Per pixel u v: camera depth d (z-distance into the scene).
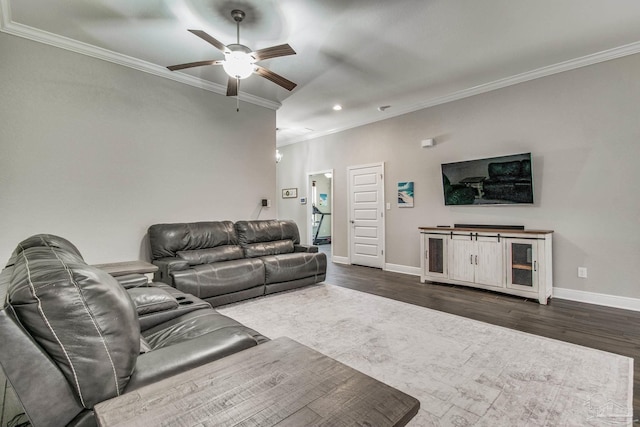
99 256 3.41
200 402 0.79
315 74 4.02
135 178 3.67
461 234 4.32
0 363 0.85
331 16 2.80
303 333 2.77
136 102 3.68
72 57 3.24
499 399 1.83
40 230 3.06
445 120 4.89
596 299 3.61
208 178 4.33
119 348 0.98
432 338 2.67
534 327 2.92
